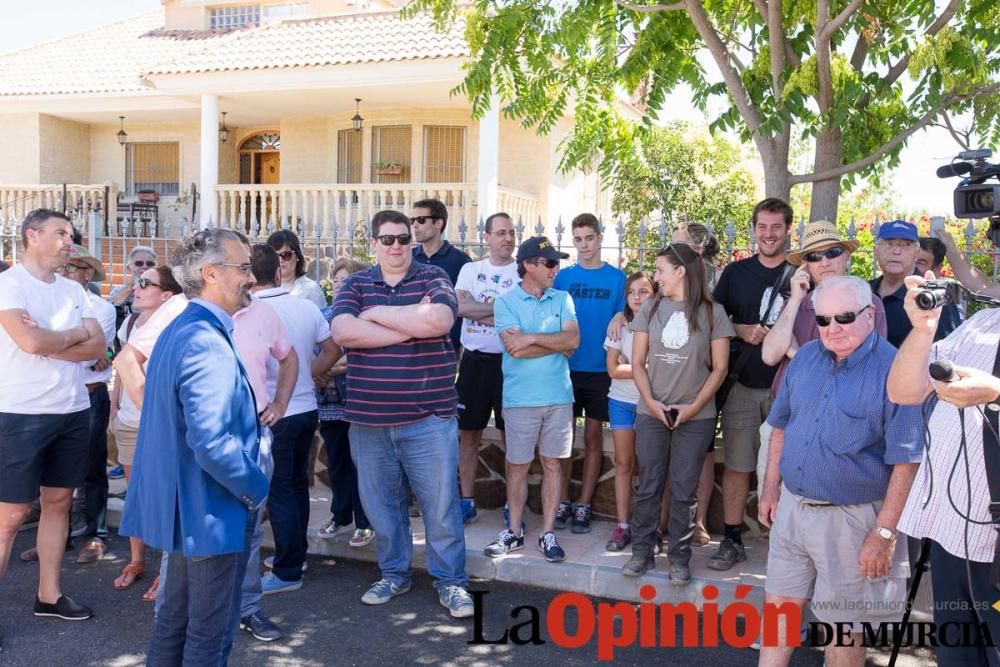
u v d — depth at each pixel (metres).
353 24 14.83
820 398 3.48
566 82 7.14
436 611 4.84
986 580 2.91
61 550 4.72
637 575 4.93
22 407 4.38
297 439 4.99
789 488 3.54
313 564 5.60
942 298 2.73
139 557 5.23
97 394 5.67
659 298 4.84
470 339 5.89
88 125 18.64
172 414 3.13
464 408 5.88
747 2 6.90
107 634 4.52
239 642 4.42
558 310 5.34
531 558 5.30
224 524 3.17
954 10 5.77
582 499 5.85
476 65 6.51
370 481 4.89
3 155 17.77
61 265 4.60
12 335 4.28
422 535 5.77
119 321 6.79
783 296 4.83
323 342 5.15
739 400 5.00
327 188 14.31
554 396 5.28
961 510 2.94
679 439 4.79
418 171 15.68
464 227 6.86
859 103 5.91
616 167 7.43
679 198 14.72
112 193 16.73
